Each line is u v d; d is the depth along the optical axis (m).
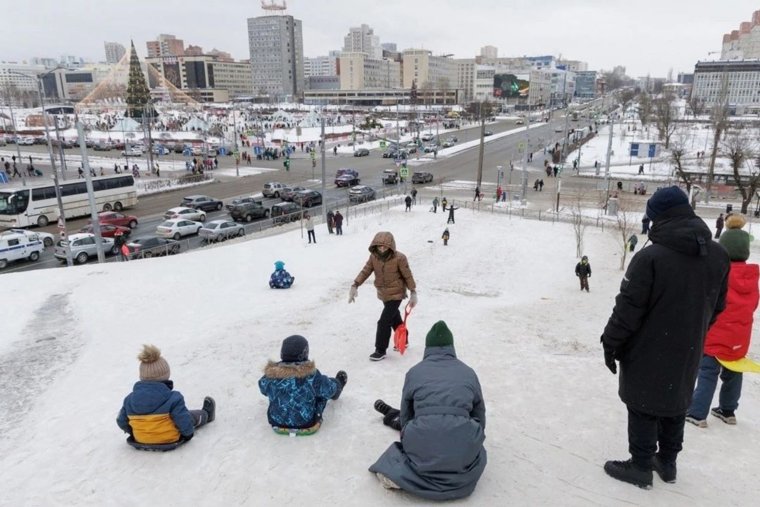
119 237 30.31
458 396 4.20
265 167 73.38
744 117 131.25
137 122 101.19
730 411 5.57
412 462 4.24
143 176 65.06
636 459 4.35
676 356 3.81
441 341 4.52
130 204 46.44
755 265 5.13
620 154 82.44
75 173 67.56
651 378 3.90
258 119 135.62
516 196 49.38
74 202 41.84
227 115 145.00
